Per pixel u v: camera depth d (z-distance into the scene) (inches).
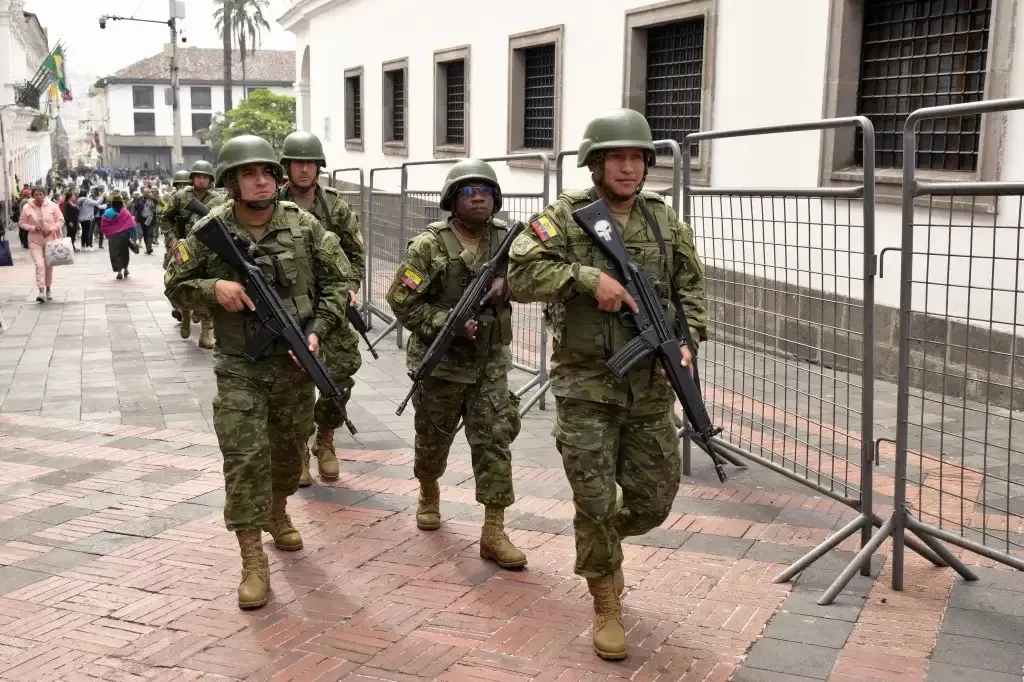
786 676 129.8
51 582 166.2
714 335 214.7
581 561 135.2
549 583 162.9
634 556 172.4
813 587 158.2
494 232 174.1
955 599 152.9
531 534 185.8
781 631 142.9
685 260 139.9
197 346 412.2
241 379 159.2
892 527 156.0
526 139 583.8
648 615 148.9
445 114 695.1
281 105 2198.6
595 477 133.4
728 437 219.8
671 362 132.4
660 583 160.7
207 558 176.4
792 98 357.4
